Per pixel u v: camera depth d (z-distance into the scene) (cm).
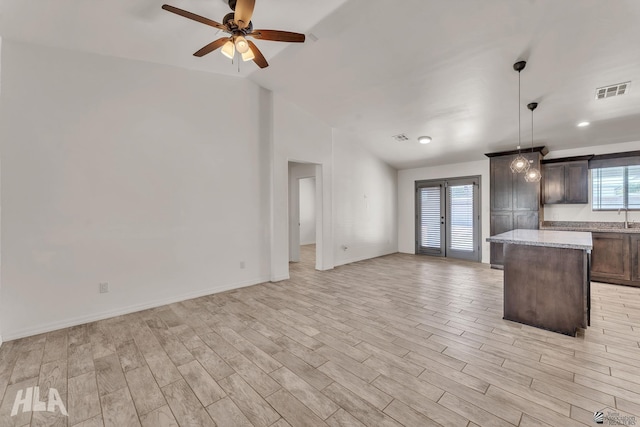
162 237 370
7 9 237
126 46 315
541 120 442
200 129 402
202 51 261
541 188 548
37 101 290
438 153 629
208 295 407
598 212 511
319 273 538
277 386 203
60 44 296
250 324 308
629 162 479
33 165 289
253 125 457
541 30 273
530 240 297
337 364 230
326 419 172
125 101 341
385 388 200
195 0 245
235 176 438
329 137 563
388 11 275
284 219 492
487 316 327
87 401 189
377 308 353
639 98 367
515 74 341
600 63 307
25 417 175
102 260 327
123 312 339
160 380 211
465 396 191
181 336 280
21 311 283
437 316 327
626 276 441
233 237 436
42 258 294
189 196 393
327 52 347
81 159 314
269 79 432
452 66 342
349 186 628
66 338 278
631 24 254
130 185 346
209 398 191
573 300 278
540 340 269
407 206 766
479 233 641
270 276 480
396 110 469
